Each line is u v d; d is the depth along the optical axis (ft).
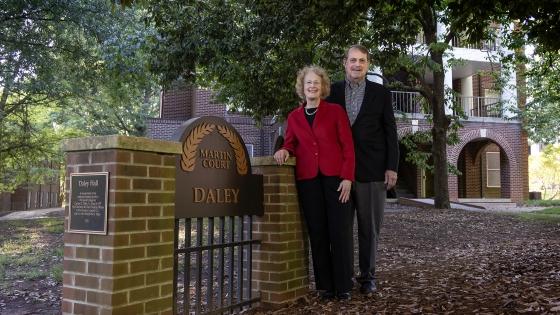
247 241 13.46
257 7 30.99
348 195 13.41
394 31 31.99
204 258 23.45
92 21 42.86
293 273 13.97
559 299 13.03
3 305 17.94
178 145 10.68
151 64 36.27
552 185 111.14
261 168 13.94
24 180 67.31
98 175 9.59
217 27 33.53
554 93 56.03
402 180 74.43
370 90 14.58
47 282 21.39
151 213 10.07
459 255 23.47
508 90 69.72
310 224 13.91
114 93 51.19
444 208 46.62
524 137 71.56
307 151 13.69
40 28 44.50
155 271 10.08
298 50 31.58
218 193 12.32
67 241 9.89
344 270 13.78
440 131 46.91
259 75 34.32
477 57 67.56
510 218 40.11
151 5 33.99
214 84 47.67
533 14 17.24
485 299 13.70
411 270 19.30
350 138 13.62
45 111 67.67
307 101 13.92
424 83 45.68
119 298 9.32
